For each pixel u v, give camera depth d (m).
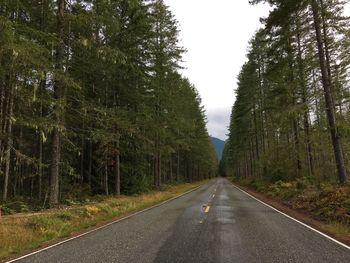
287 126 29.31
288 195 22.41
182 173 82.19
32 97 14.65
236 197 26.83
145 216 15.29
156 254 7.58
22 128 27.39
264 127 41.59
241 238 9.38
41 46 12.86
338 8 18.50
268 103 35.28
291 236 9.68
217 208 17.95
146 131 28.08
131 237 9.89
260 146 52.06
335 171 25.30
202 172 111.38
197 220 13.24
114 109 21.70
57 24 16.73
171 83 34.75
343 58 22.89
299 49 26.12
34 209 16.59
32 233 11.20
